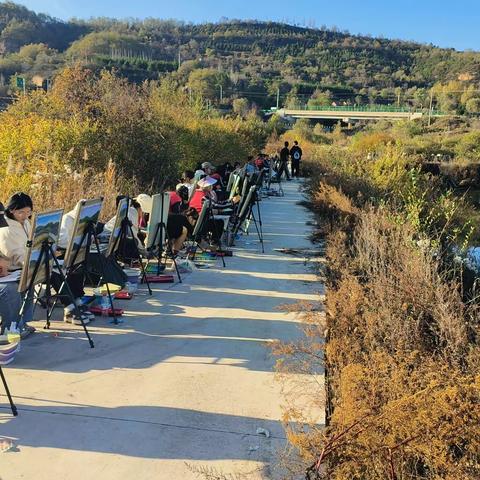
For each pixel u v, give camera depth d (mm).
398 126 71188
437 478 2738
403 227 7512
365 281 6199
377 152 22984
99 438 3516
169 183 13742
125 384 4246
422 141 48062
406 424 2840
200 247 8922
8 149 9914
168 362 4668
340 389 3646
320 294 6648
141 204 7879
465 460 2809
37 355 4691
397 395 3107
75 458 3301
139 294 6496
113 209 8945
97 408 3877
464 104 95312
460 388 2930
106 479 3119
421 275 5117
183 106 20656
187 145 17625
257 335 5355
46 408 3848
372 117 93125
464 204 13766
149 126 13398
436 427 2803
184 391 4168
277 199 17062
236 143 24062
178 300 6363
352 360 3986
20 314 4609
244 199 9461
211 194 9477
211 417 3812
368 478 2934
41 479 3096
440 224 10219
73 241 5191
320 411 3896
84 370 4453
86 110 12922
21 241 5109
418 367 3578
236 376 4445
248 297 6598
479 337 4125
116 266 6324
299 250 9406
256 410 3922
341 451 2939
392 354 3902
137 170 12633
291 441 3146
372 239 6773
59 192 8508
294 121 90062
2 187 8203
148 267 7477
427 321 4594
